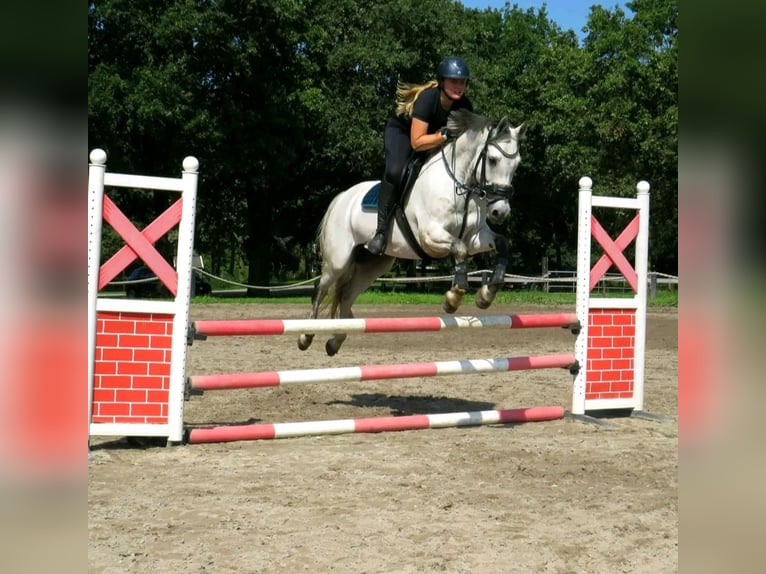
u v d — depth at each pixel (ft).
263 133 72.13
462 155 19.16
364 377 19.39
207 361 31.81
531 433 19.95
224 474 15.30
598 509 13.20
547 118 93.86
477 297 19.60
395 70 83.25
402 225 20.48
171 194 75.92
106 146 66.74
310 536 11.64
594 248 96.43
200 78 68.85
